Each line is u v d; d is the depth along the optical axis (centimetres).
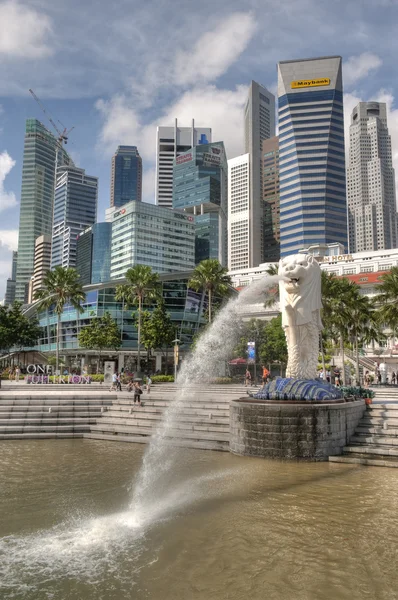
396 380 4934
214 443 1877
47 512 1091
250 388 3462
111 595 705
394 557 836
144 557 842
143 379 4431
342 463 1598
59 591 718
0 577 765
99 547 886
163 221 16488
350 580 750
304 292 1905
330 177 17225
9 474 1462
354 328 4391
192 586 733
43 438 2125
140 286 5191
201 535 946
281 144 18188
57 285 5078
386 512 1084
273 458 1655
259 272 13888
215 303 7112
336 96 17712
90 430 2212
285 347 5988
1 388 3503
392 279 3856
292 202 17462
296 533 955
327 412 1661
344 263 12281
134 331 7119
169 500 1185
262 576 766
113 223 17075
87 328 6019
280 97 18375
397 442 1677
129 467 1557
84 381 4300
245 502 1166
